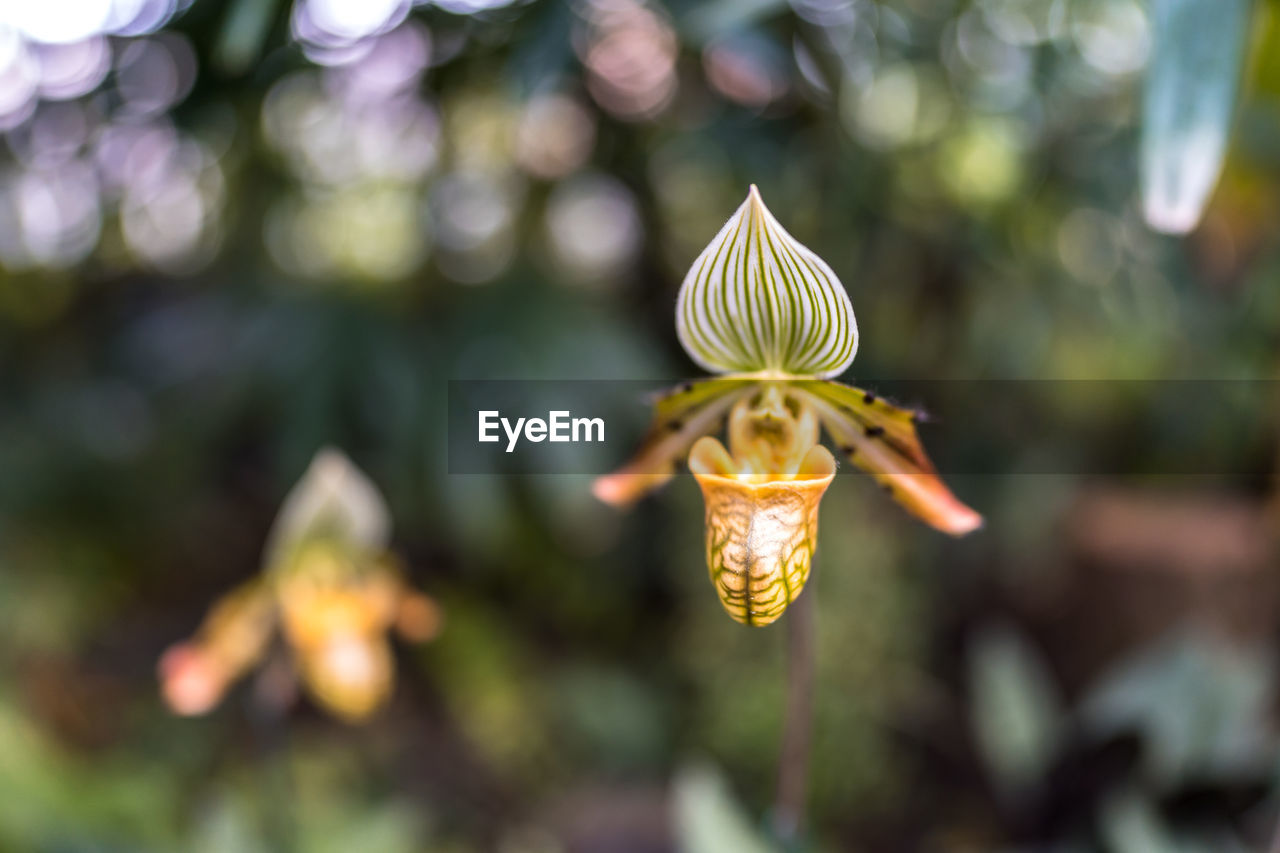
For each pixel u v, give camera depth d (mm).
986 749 594
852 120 583
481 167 658
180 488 897
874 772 740
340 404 622
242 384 660
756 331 393
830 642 728
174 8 494
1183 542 797
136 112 532
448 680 834
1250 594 776
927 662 846
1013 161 613
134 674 830
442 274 671
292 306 643
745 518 382
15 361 812
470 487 611
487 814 780
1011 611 853
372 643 536
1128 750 551
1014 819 582
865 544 748
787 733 433
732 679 760
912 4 564
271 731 536
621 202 761
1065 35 568
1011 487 761
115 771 634
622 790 780
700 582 783
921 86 605
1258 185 619
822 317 385
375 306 648
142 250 752
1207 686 530
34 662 757
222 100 522
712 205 729
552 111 627
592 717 834
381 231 723
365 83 557
